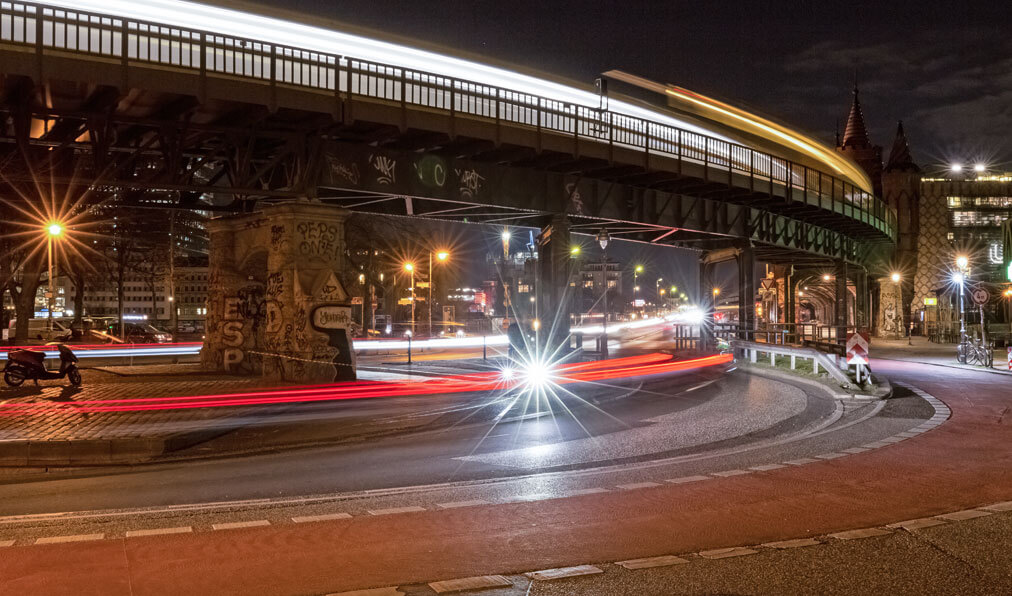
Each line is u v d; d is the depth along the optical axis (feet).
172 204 75.56
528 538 22.48
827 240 159.22
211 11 69.62
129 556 20.68
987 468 33.50
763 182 110.83
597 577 18.83
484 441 44.68
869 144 276.00
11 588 17.97
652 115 113.09
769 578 18.66
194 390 63.05
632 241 127.54
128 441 39.73
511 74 91.71
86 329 166.91
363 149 70.13
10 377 64.85
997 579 18.49
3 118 62.54
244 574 19.08
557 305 90.27
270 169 70.44
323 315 66.95
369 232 179.42
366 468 36.11
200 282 517.96
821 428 48.60
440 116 68.74
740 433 46.88
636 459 38.01
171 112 61.16
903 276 258.57
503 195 82.43
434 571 19.34
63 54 51.85
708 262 142.41
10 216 96.37
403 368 95.45
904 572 19.03
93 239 168.35
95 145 59.11
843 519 24.59
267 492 30.50
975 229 258.78
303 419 50.62
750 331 121.80
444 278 319.88
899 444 40.47
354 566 19.77
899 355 137.28
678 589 17.89
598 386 76.02
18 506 28.02
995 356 123.95
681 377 89.35
